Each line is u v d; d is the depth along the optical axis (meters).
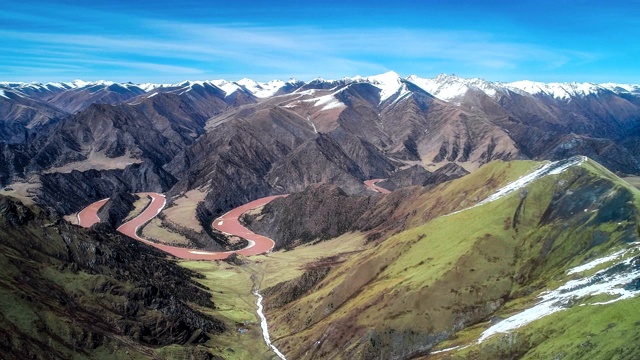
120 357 156.00
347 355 167.50
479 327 157.88
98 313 173.88
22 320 147.50
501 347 140.12
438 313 167.12
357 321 178.38
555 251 175.50
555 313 142.25
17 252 178.12
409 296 174.25
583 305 139.62
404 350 163.00
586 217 181.38
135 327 174.00
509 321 151.50
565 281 158.75
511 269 175.62
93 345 154.50
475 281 172.75
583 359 121.75
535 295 160.25
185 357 170.12
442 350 152.75
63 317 157.50
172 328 182.62
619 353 117.69
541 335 136.88
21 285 161.75
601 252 165.00
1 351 135.25
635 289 136.50
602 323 128.25
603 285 145.75
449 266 179.62
